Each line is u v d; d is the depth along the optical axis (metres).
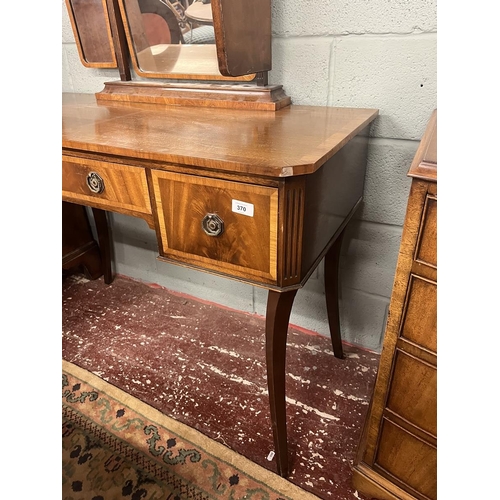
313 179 0.55
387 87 0.81
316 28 0.82
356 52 0.81
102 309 1.31
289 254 0.56
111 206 0.69
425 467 0.64
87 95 1.11
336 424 0.89
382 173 0.89
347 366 1.05
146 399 0.98
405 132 0.84
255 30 0.75
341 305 1.09
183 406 0.95
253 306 1.25
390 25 0.76
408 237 0.51
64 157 0.69
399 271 0.54
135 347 1.14
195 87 0.90
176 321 1.25
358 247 1.00
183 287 1.37
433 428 0.60
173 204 0.61
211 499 0.76
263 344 1.14
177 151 0.56
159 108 0.89
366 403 0.94
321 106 0.88
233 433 0.88
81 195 0.72
